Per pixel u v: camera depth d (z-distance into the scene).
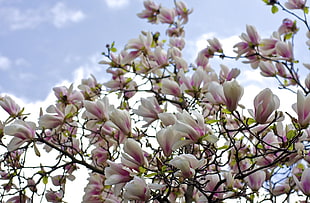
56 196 2.18
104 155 2.19
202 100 2.23
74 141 2.23
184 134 1.65
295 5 2.64
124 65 2.53
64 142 2.13
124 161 1.69
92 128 2.21
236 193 1.91
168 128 1.69
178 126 1.62
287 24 2.87
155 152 2.00
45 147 2.23
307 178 1.66
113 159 2.10
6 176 2.18
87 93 2.43
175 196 2.15
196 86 2.08
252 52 2.47
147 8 3.23
